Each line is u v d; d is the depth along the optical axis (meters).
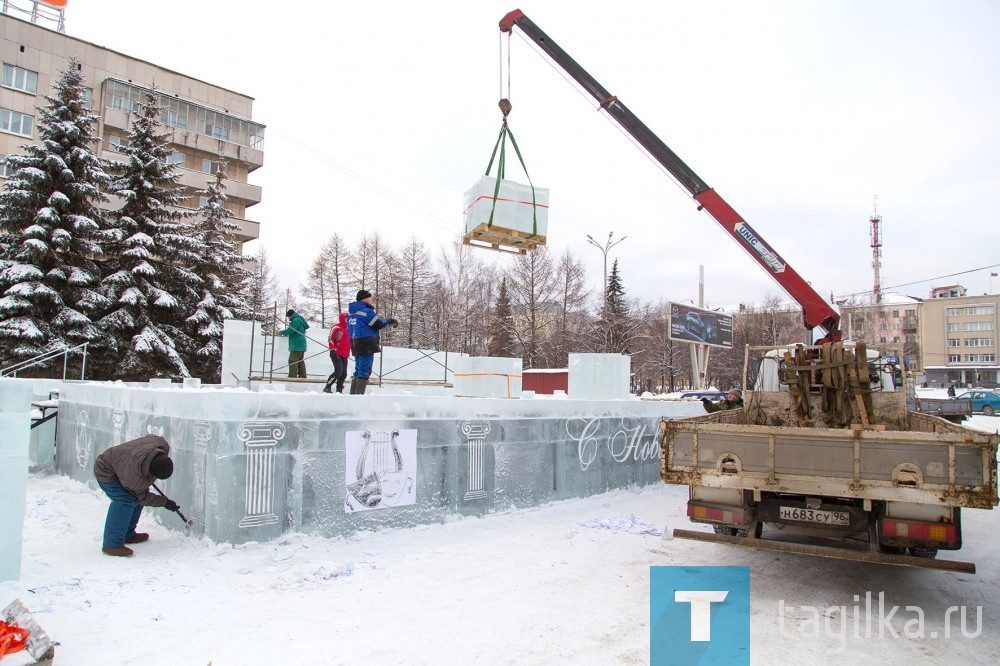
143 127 26.67
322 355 13.77
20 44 37.22
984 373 83.50
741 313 67.62
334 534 6.32
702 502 5.75
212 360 26.08
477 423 7.79
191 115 43.56
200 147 43.34
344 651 3.82
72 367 22.45
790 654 3.98
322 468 6.29
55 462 9.92
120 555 5.51
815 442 4.99
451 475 7.44
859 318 81.31
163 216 26.39
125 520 5.60
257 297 45.41
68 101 23.73
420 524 7.06
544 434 8.70
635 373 49.47
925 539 4.71
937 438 4.51
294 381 10.52
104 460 5.59
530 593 5.06
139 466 5.48
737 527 5.54
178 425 6.43
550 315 46.84
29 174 22.20
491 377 10.45
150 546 5.88
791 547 5.04
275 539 5.90
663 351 47.72
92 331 22.28
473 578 5.43
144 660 3.58
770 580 5.61
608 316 38.16
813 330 9.96
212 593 4.76
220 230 29.89
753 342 60.78
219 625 4.15
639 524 7.71
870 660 3.92
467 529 7.18
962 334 86.31
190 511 6.04
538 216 8.70
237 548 5.63
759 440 5.24
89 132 24.34
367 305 8.55
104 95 39.88
